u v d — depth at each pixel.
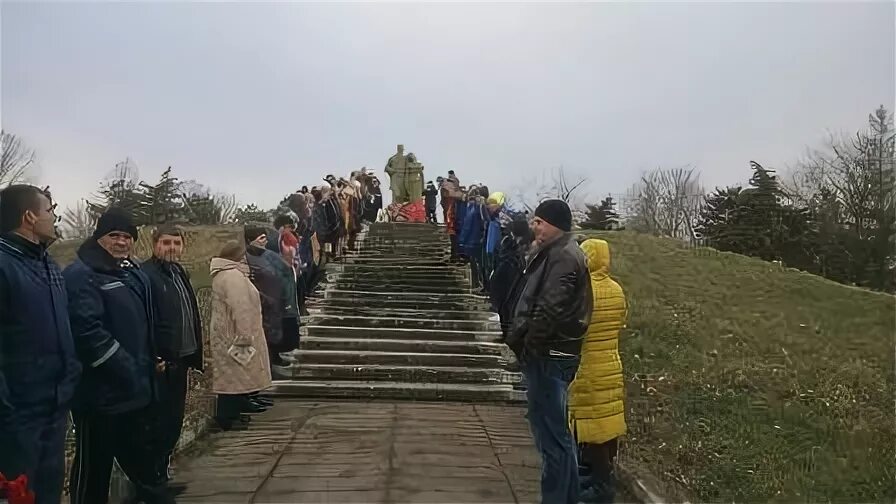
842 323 12.09
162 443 4.43
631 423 6.88
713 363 9.72
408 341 9.93
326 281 13.41
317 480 5.09
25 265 3.38
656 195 34.28
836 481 5.48
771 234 20.33
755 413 7.34
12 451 3.28
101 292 3.89
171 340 4.50
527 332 4.03
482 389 8.29
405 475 5.23
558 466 4.02
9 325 3.30
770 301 13.73
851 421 7.11
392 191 24.39
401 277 13.96
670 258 18.02
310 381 8.49
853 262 18.83
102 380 3.87
